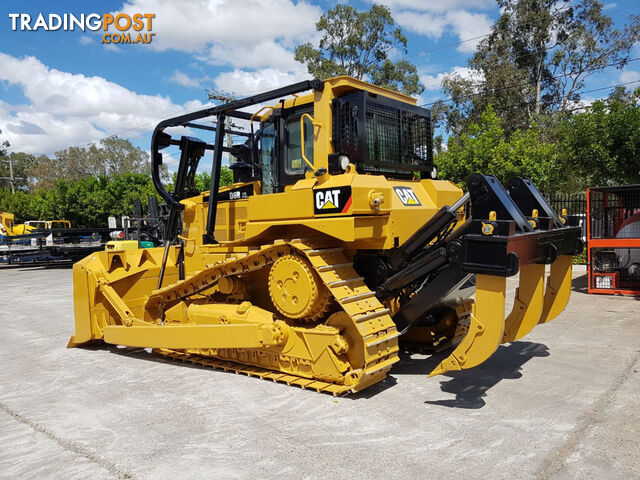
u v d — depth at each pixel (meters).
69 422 4.01
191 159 6.29
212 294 5.78
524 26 28.42
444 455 3.26
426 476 2.99
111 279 6.33
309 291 4.43
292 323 4.91
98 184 32.41
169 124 5.91
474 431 3.62
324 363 4.43
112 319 6.54
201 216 6.14
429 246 4.67
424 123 5.61
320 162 4.74
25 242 22.20
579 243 5.12
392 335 4.33
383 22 29.88
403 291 5.03
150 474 3.11
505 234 3.74
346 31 30.16
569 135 13.73
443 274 4.40
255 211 4.98
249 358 5.11
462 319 5.70
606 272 9.55
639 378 4.73
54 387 4.94
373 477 3.00
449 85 28.89
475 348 3.96
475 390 4.50
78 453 3.45
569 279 5.17
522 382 4.70
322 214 4.36
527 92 28.45
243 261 5.06
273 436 3.61
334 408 4.11
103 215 31.06
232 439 3.58
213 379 5.01
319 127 4.76
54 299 11.43
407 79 30.66
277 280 4.70
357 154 4.66
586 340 6.18
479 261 3.86
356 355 4.36
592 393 4.37
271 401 4.31
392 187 4.74
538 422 3.77
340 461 3.21
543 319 5.34
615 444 3.37
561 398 4.27
